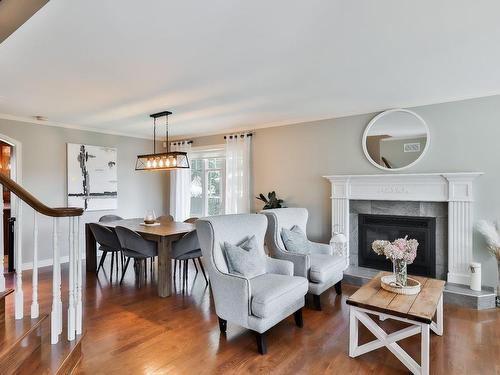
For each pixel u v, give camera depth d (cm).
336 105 439
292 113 486
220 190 670
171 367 233
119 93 376
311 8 200
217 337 281
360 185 470
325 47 257
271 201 535
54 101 411
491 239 364
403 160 439
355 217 486
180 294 394
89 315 327
